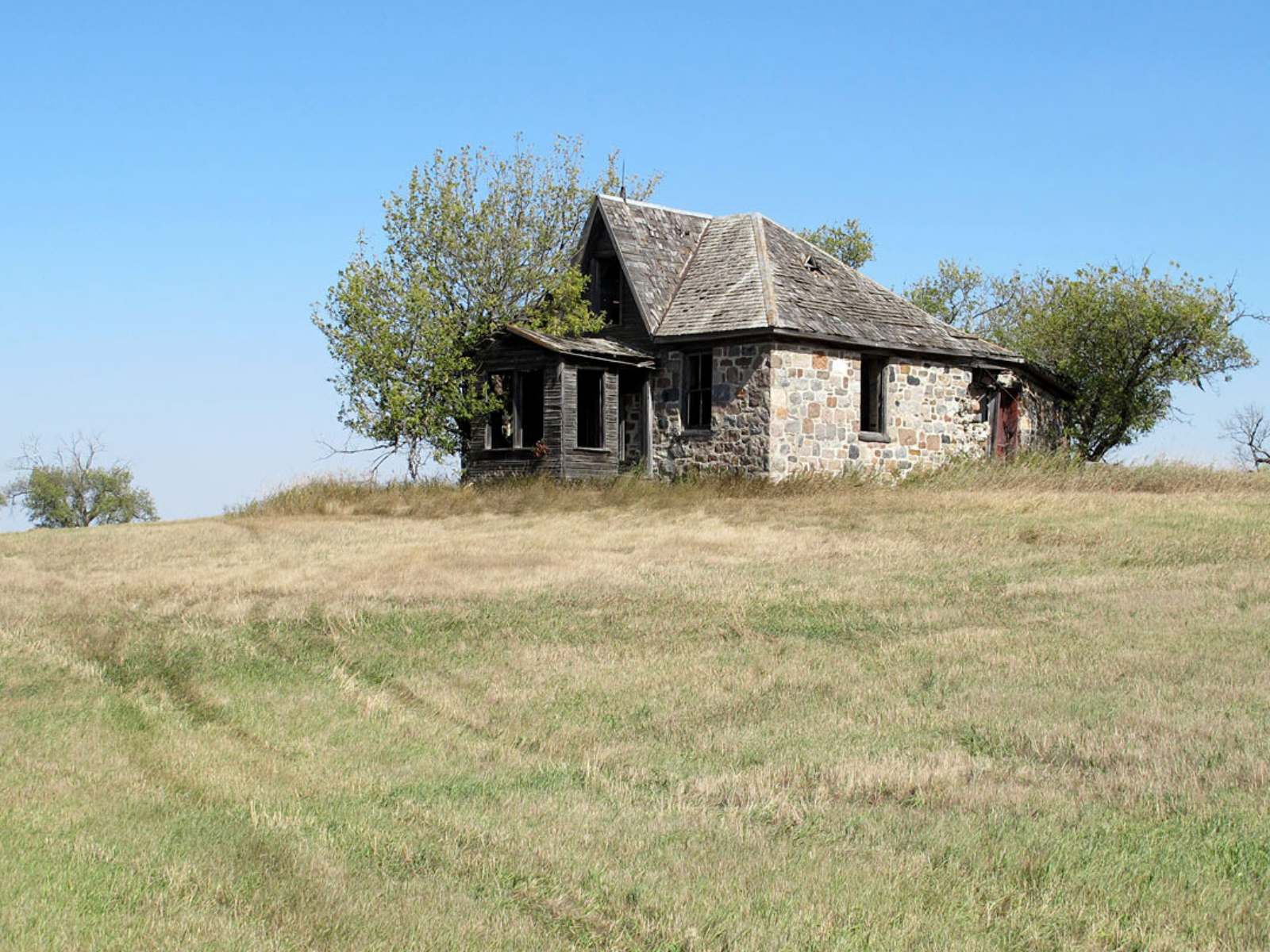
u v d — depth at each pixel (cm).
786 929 587
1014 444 3212
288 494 2689
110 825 763
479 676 1168
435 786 838
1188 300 3344
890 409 2839
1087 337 3441
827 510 2188
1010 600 1367
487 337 2889
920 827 712
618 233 2950
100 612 1505
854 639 1243
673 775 848
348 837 732
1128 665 1061
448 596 1495
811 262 3006
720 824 737
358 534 2167
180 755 934
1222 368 3391
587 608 1415
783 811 755
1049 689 1005
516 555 1791
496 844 714
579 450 2777
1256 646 1099
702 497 2462
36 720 1057
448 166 3148
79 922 608
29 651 1327
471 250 3095
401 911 623
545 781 847
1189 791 744
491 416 2977
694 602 1416
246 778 869
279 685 1178
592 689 1099
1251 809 708
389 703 1102
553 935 596
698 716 1002
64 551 2108
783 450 2636
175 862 691
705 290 2867
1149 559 1566
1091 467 2606
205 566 1828
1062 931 576
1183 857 648
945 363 2978
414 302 2902
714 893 630
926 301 5069
